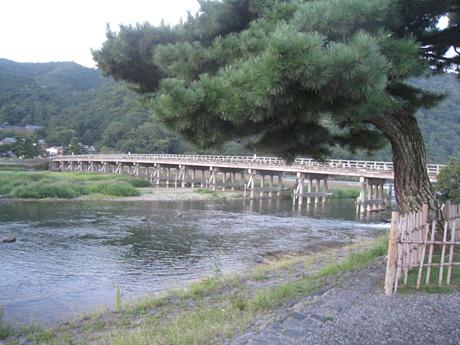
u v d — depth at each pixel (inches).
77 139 3572.8
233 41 246.4
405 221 228.5
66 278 482.3
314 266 390.9
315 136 309.7
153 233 791.1
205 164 1865.2
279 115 223.1
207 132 235.0
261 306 233.3
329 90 187.8
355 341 163.5
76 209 1113.4
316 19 191.8
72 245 668.1
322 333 172.9
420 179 294.0
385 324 180.2
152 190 1697.8
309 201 1446.9
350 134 342.6
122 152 3139.8
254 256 608.1
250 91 189.3
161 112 220.1
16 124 4128.9
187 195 1582.2
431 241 232.4
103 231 797.9
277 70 170.7
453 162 882.1
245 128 245.3
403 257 227.6
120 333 230.4
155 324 241.9
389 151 2114.9
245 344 165.3
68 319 310.7
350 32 196.9
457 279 245.6
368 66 172.4
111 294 418.0
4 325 302.0
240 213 1149.1
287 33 175.5
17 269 518.9
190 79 248.4
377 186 1309.1
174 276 494.6
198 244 696.4
